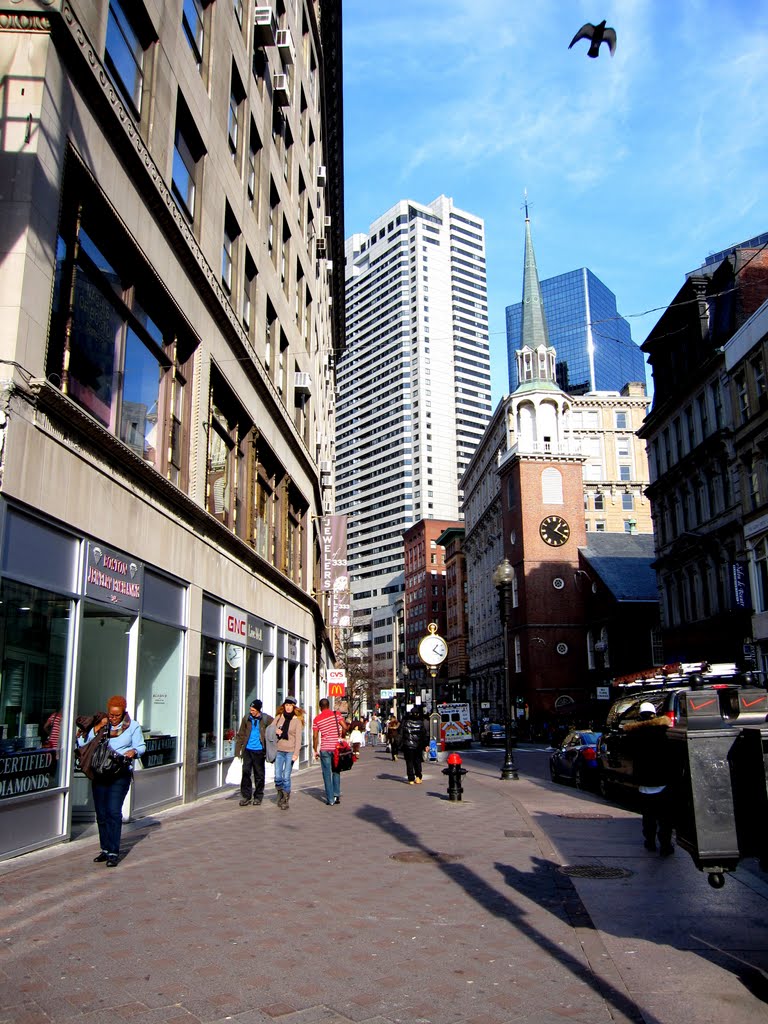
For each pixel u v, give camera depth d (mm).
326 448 48219
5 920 6156
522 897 7254
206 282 15859
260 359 21547
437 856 9258
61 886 7297
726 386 34406
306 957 5449
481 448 83375
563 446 69375
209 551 16391
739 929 6195
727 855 4738
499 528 74750
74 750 9867
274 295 23938
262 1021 4355
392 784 19422
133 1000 4594
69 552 10117
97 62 10703
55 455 9656
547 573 65438
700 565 37312
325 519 38656
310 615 30625
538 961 5434
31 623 9102
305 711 28734
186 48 15320
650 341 43219
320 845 9961
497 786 19484
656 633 55750
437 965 5336
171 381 14867
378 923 6328
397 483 179125
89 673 10914
